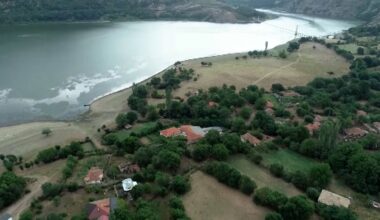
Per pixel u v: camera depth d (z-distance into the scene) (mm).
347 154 114125
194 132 132125
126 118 146875
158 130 138250
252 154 119688
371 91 180750
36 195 104688
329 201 99062
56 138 138500
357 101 174000
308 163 119562
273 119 145375
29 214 92000
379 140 129500
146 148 118000
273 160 120312
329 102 162125
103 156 122500
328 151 120188
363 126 144500
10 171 112250
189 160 117938
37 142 135750
